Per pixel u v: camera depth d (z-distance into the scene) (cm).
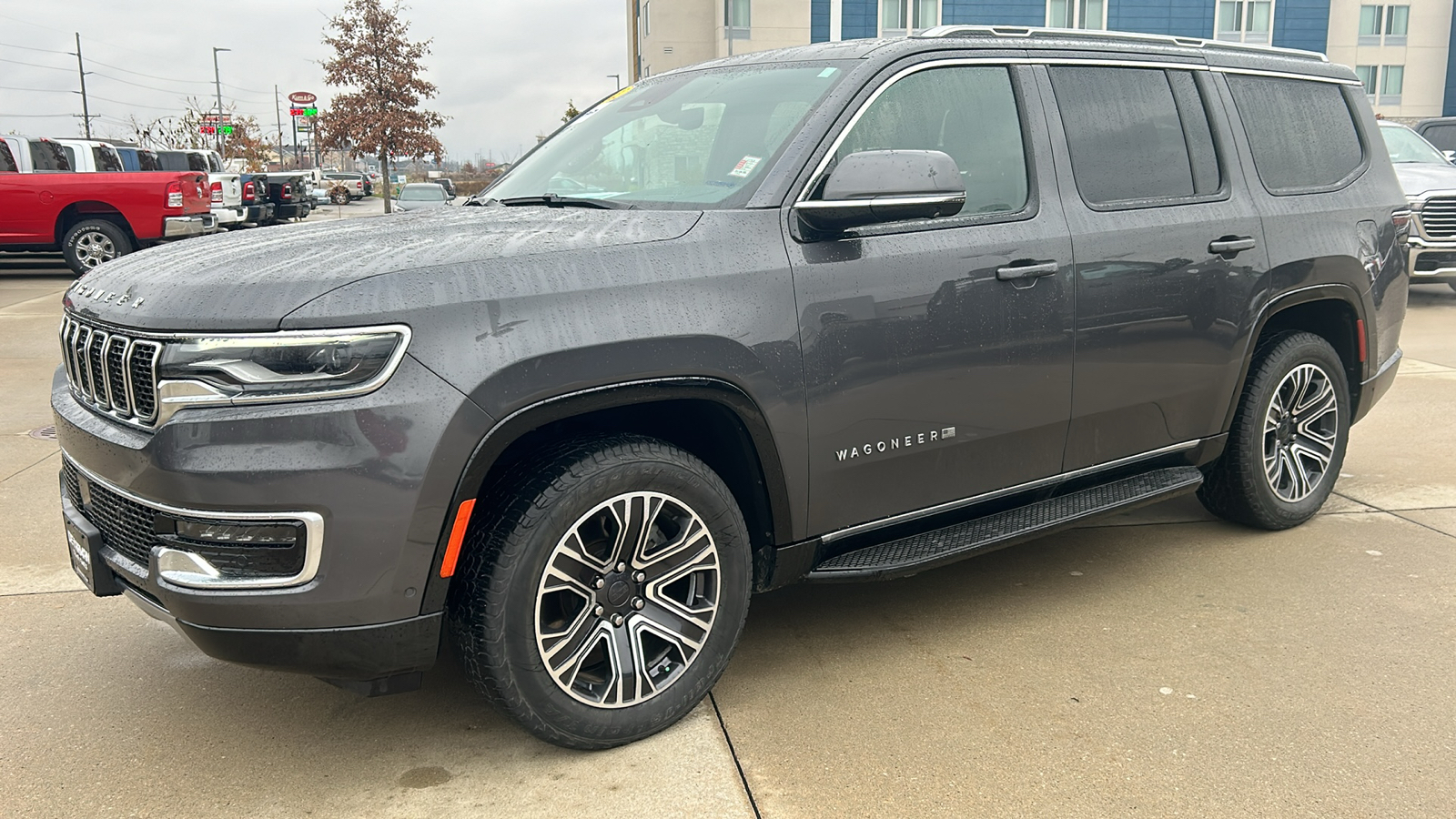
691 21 4194
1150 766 270
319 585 233
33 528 461
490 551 251
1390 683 314
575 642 267
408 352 233
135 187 1484
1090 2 4300
